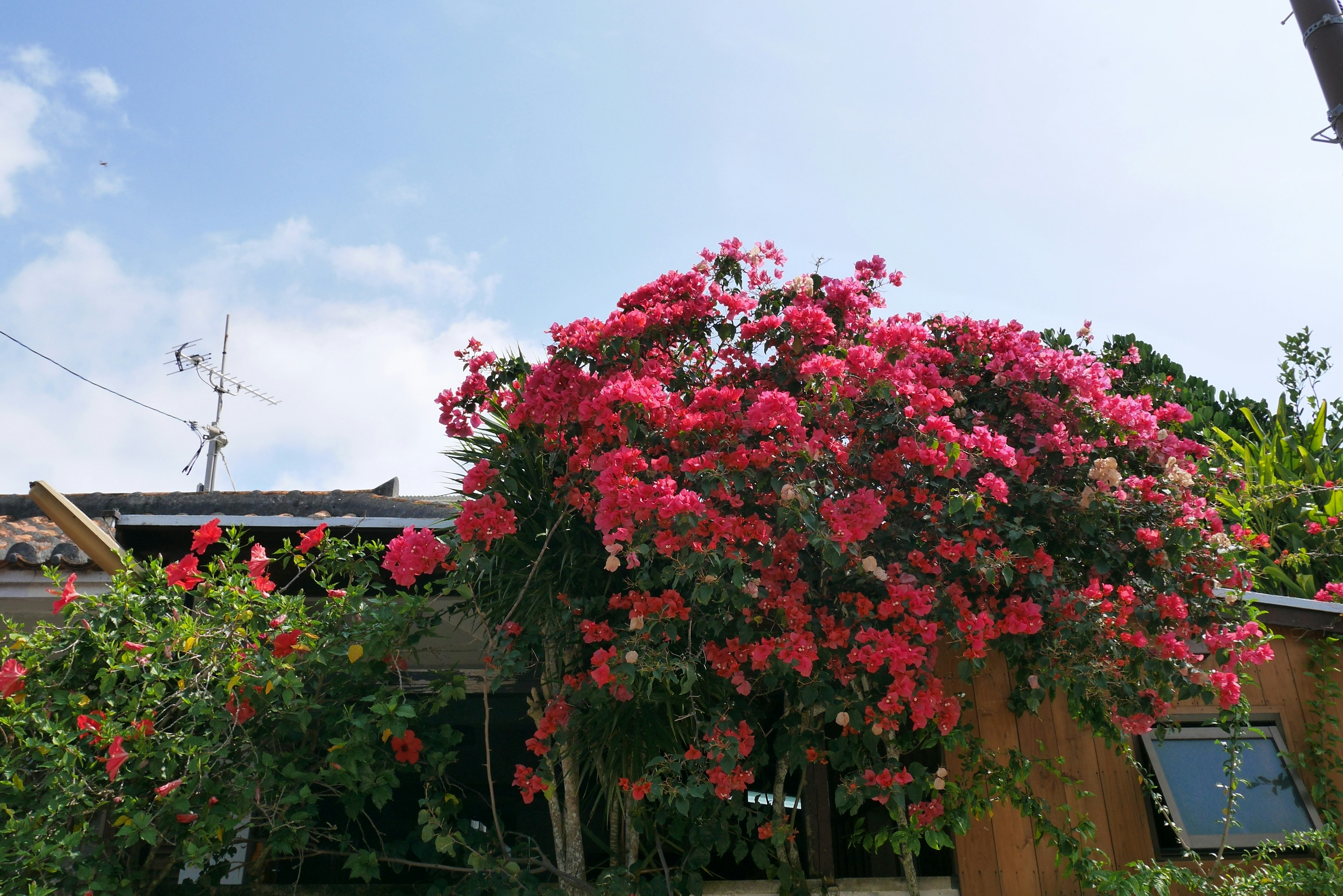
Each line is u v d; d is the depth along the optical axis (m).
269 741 4.06
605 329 4.23
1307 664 5.07
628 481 3.72
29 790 3.72
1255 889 4.33
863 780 4.04
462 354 4.73
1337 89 4.64
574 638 4.32
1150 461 4.46
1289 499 7.34
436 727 4.38
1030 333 4.63
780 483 3.82
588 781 4.62
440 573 5.12
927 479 4.11
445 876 4.34
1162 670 4.23
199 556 5.28
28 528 5.29
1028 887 4.48
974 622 4.04
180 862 3.92
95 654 3.96
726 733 3.92
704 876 4.49
